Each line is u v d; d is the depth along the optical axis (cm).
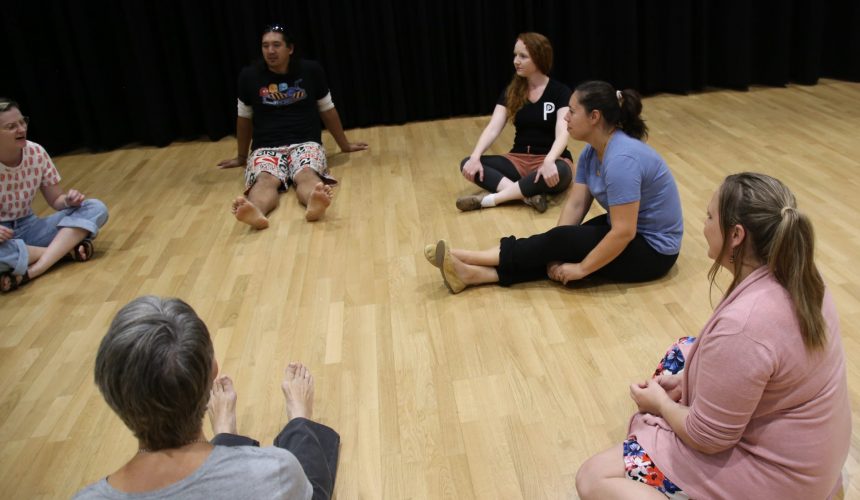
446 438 204
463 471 192
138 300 126
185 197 406
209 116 505
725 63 519
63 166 482
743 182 142
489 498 183
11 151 308
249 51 491
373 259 312
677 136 435
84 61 483
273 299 286
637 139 257
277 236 343
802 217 135
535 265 273
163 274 315
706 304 258
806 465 142
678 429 154
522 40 346
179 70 498
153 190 422
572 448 197
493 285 282
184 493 119
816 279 136
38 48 482
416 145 467
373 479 192
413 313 268
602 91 247
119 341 118
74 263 333
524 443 200
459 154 442
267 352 251
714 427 143
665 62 523
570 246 265
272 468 126
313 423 198
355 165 435
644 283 275
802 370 137
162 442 123
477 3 493
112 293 304
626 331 246
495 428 206
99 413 229
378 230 340
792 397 140
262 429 215
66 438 219
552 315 259
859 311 244
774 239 136
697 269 282
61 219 328
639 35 522
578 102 249
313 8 490
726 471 148
